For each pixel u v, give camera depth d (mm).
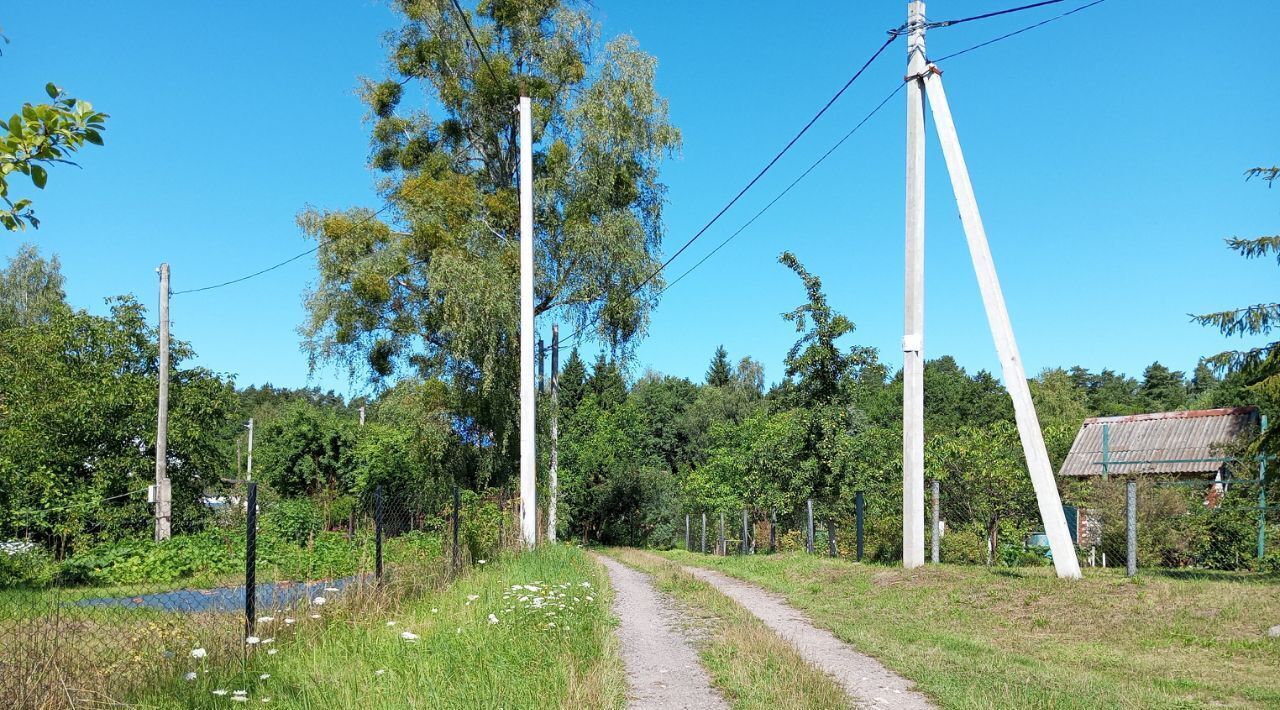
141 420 25062
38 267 45594
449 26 28094
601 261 26031
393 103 29172
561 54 27938
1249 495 16125
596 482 42844
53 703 5223
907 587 11953
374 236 25250
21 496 19922
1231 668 7289
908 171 13680
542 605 8391
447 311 23891
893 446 19094
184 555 16156
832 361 18953
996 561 16297
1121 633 8773
